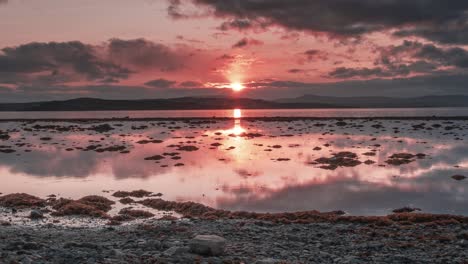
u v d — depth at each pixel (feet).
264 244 74.33
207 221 99.45
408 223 95.20
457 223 93.35
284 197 136.26
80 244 67.15
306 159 228.43
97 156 251.39
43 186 158.20
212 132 428.97
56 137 382.01
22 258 54.13
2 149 282.77
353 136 369.09
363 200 131.34
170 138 364.99
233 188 151.33
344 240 78.23
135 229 90.17
